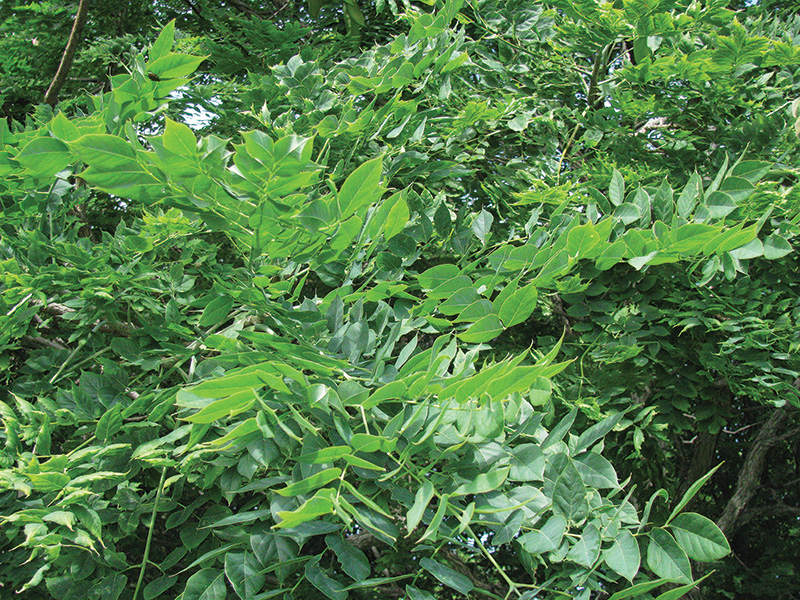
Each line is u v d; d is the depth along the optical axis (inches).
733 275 84.4
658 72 167.9
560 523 62.7
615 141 176.2
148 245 104.8
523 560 67.2
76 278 99.7
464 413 64.8
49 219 109.0
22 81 227.3
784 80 197.6
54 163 61.2
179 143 51.1
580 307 148.0
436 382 67.9
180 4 288.7
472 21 187.9
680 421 164.9
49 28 242.4
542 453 66.3
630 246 85.4
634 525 67.1
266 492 86.9
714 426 171.5
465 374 71.0
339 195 61.9
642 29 161.8
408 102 128.3
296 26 199.0
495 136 201.0
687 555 59.7
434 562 63.6
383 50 149.6
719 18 158.7
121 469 87.2
